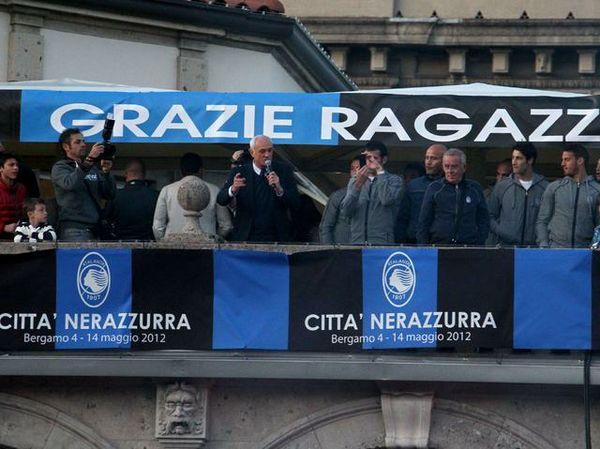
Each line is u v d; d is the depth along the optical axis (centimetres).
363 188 3478
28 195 3622
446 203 3447
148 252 3431
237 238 3509
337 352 3416
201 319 3428
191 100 3647
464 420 3434
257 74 4509
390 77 6134
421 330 3406
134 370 3416
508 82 6122
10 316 3438
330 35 6100
